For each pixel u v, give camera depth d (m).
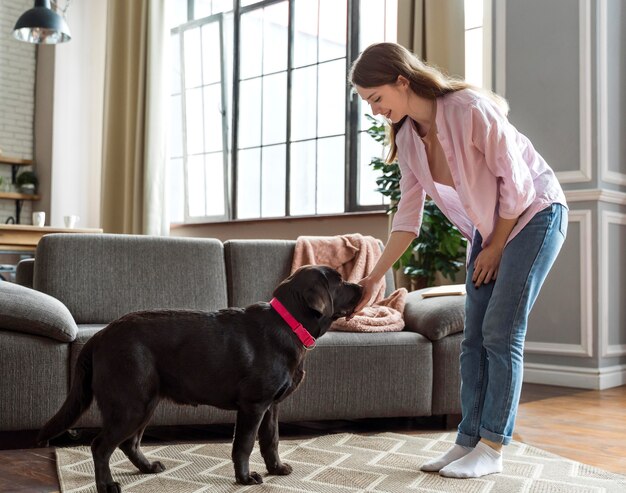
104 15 7.89
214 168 6.82
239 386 2.03
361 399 2.87
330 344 2.84
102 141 7.32
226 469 2.25
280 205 6.20
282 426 3.02
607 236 4.21
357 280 3.34
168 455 2.42
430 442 2.66
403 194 2.45
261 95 6.40
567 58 4.25
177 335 1.99
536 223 2.12
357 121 5.53
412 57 2.16
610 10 4.32
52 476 2.18
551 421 3.14
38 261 3.08
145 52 6.75
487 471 2.19
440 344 2.98
